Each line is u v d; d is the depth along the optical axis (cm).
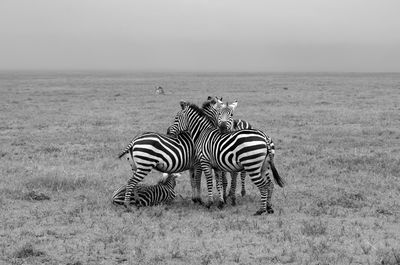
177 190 1069
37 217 852
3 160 1362
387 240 734
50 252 686
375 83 6022
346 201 951
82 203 941
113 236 746
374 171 1216
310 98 3528
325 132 1855
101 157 1399
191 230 784
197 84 6056
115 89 5009
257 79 8094
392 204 942
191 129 928
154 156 888
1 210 894
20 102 3334
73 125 2120
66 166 1274
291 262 650
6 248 699
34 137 1769
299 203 951
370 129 1916
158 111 2677
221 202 924
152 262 650
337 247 702
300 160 1342
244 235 758
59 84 6275
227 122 901
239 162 848
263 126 2031
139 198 919
